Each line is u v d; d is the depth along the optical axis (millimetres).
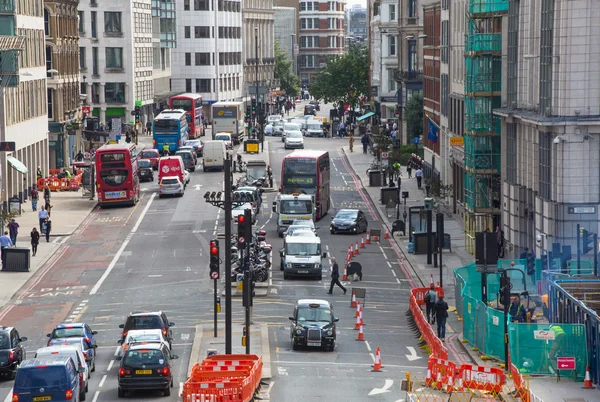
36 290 72125
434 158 119312
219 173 135000
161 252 84812
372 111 198625
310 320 55719
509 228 77688
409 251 84125
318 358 53625
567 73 67188
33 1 121688
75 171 130375
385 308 66688
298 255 76125
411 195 113375
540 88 70875
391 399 44875
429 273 76188
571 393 45156
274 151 162000
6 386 47562
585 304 50531
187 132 164625
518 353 48406
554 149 68125
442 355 49062
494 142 83312
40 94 125375
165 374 45281
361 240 90562
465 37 87875
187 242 88812
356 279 75000
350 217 93812
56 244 88438
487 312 52188
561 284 55406
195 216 102125
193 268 78438
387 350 55656
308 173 100312
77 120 149250
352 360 53219
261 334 59031
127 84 191750
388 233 94188
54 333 51094
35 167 122188
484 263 50469
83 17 189125
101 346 56656
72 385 41594
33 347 56219
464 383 45469
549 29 68938
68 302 68250
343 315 64438
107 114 192250
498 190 83062
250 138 177000
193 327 60875
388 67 182875
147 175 129250
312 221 92250
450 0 108500
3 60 102438
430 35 124750
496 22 83188
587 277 57844
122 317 63781
